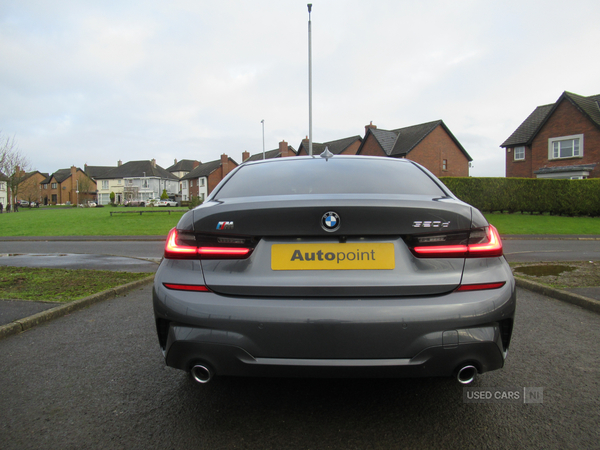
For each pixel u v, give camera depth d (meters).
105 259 8.95
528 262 7.75
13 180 49.03
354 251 1.96
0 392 2.56
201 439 2.04
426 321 1.85
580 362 3.02
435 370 1.88
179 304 1.97
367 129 41.00
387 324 1.84
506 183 22.38
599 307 4.40
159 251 10.89
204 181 73.62
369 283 1.91
